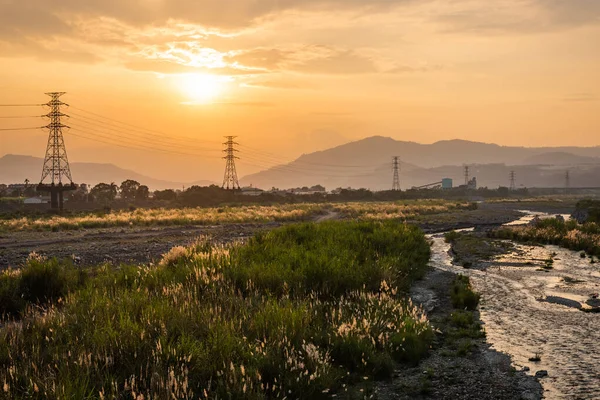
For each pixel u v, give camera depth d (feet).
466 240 108.27
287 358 24.54
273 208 254.68
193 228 129.18
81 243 89.15
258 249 58.70
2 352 23.86
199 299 34.76
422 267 66.13
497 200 481.46
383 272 49.73
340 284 44.42
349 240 70.69
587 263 74.23
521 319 40.50
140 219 149.69
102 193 430.20
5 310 35.78
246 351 24.93
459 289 51.08
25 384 20.52
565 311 43.47
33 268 41.34
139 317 28.66
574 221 131.13
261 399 20.75
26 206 303.89
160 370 21.63
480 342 33.78
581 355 30.66
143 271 43.70
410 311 38.88
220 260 46.98
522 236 109.40
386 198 479.82
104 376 21.43
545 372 27.32
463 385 25.59
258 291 39.65
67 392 18.72
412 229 95.20
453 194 615.57
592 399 23.68
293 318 29.60
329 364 25.08
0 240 92.32
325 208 295.28
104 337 24.30
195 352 23.72
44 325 27.68
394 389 24.99
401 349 29.96
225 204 319.27
